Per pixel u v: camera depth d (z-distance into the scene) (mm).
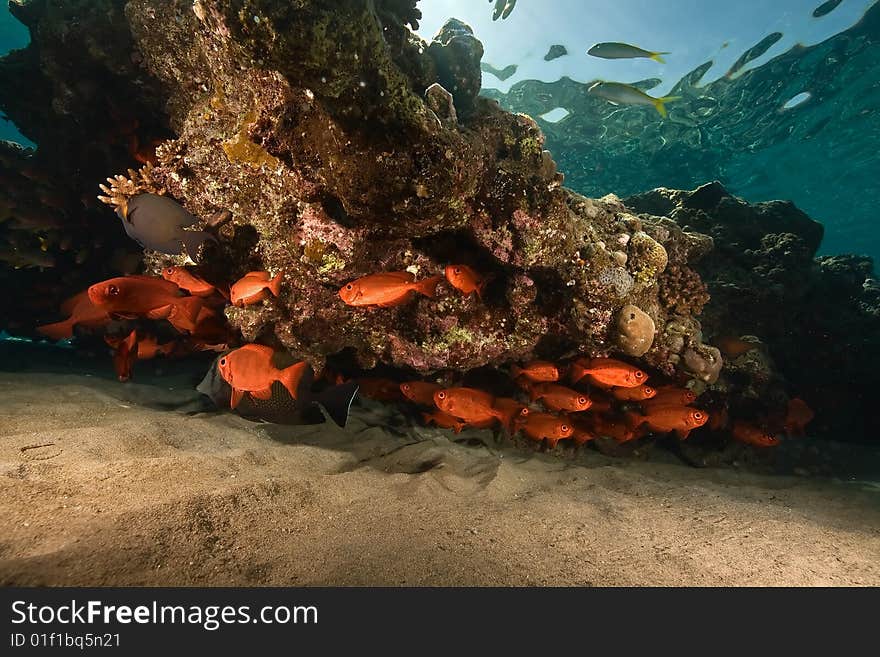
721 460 1975
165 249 1288
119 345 1573
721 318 2230
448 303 1309
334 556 781
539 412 1583
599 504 1179
